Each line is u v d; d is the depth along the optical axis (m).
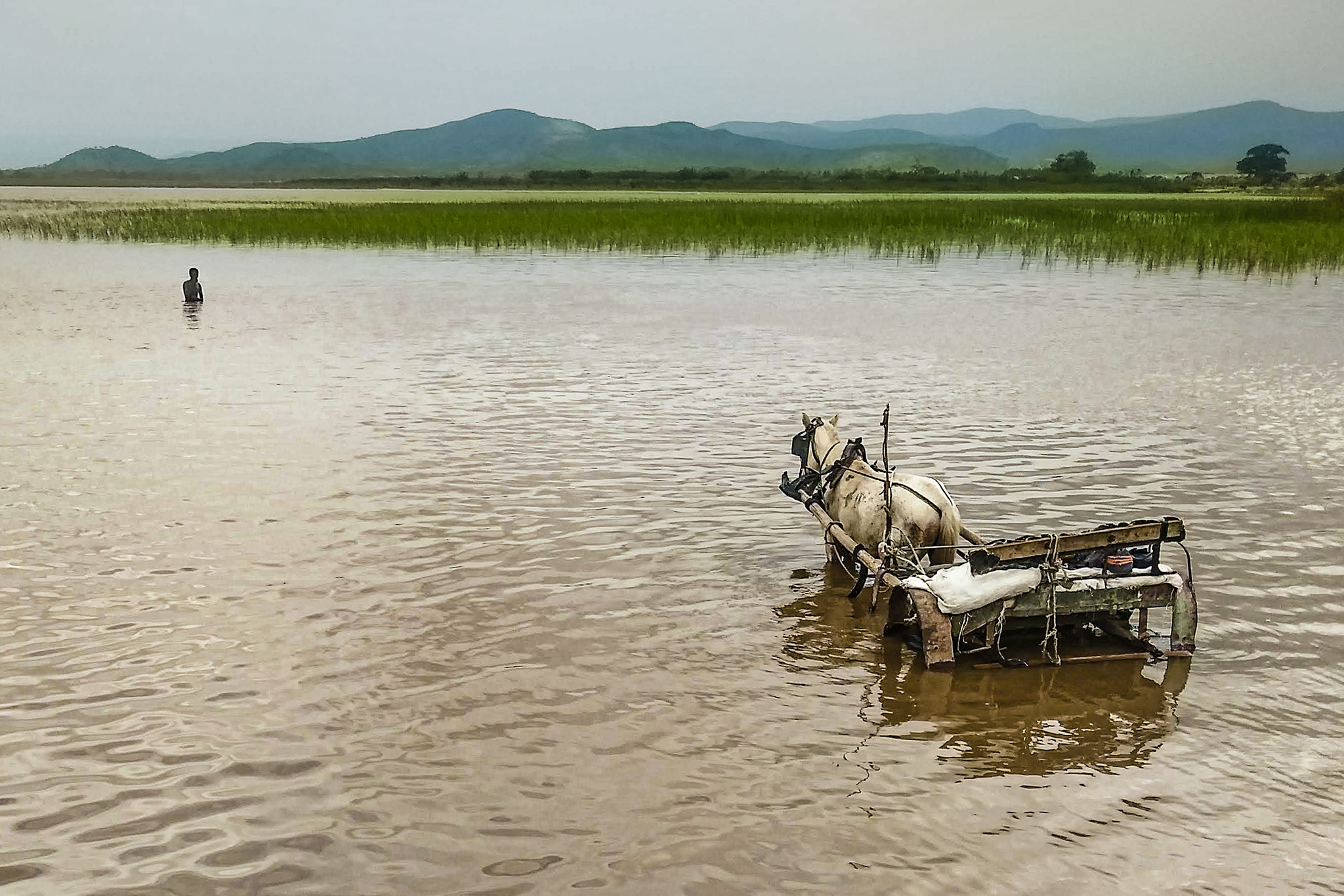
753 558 10.33
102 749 6.66
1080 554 8.41
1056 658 8.23
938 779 6.57
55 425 14.98
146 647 8.07
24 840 5.76
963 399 17.33
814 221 55.47
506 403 16.86
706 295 31.98
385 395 17.34
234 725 6.97
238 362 20.17
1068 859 5.79
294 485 12.29
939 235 52.06
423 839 5.84
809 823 6.06
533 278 36.62
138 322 25.38
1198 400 17.25
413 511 11.42
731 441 14.56
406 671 7.78
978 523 11.12
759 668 8.05
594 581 9.62
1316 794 6.45
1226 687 7.88
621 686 7.65
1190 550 10.44
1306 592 9.49
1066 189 142.75
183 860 5.62
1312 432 15.19
